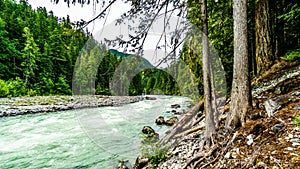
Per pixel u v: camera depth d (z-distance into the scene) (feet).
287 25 27.55
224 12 24.31
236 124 14.53
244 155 11.50
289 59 24.36
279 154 10.19
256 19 26.08
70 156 23.85
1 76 104.94
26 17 150.82
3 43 110.01
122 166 18.47
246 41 14.29
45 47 120.57
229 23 24.62
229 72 27.68
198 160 13.37
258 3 25.63
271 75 23.35
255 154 10.80
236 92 14.82
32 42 115.75
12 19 131.34
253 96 19.77
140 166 17.25
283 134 11.66
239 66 14.51
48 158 23.95
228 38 26.07
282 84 19.08
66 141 29.63
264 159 10.28
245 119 14.39
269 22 25.16
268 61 25.20
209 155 13.33
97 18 14.29
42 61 119.75
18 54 118.01
